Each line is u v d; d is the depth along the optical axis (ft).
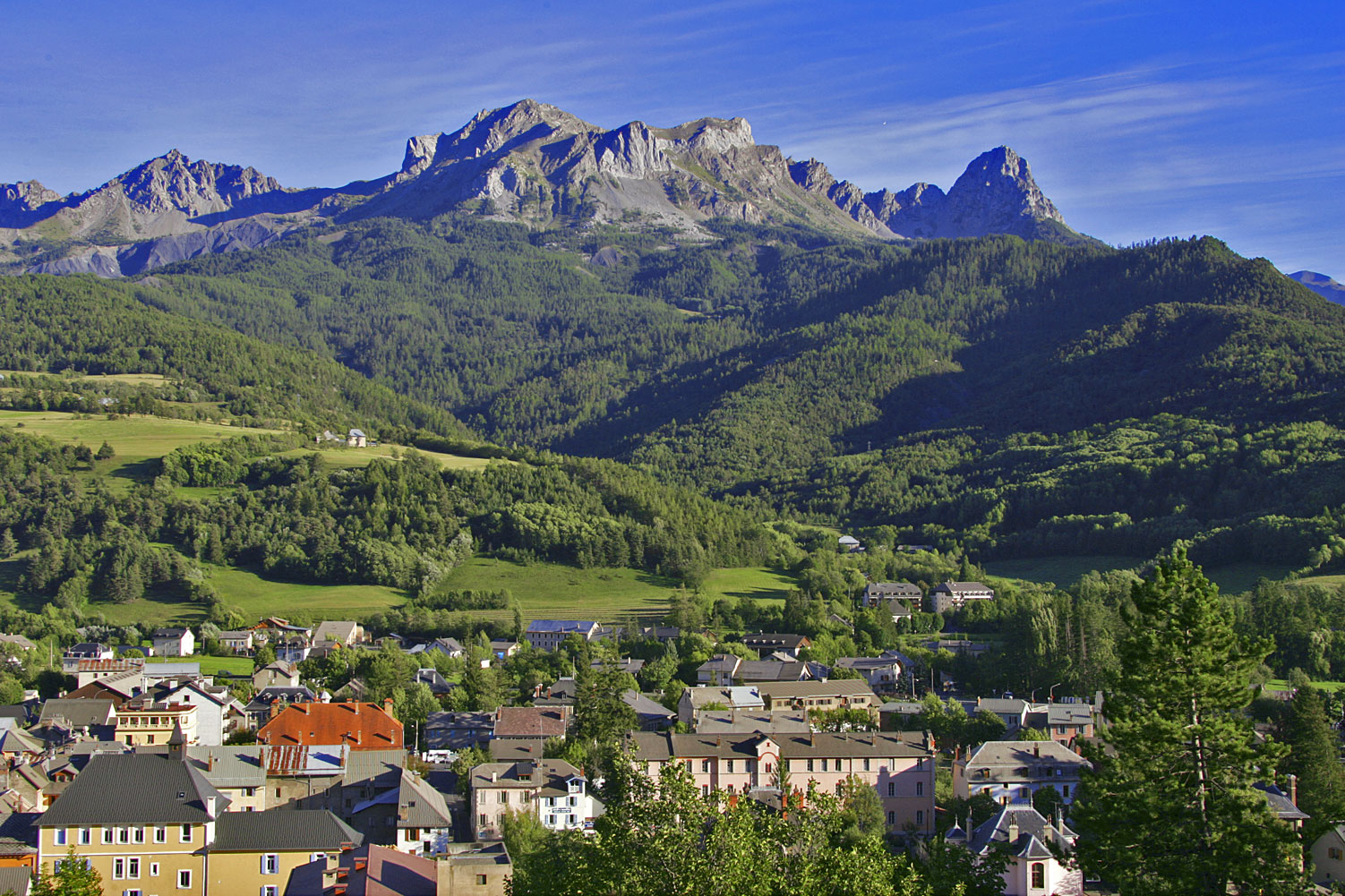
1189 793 225.97
